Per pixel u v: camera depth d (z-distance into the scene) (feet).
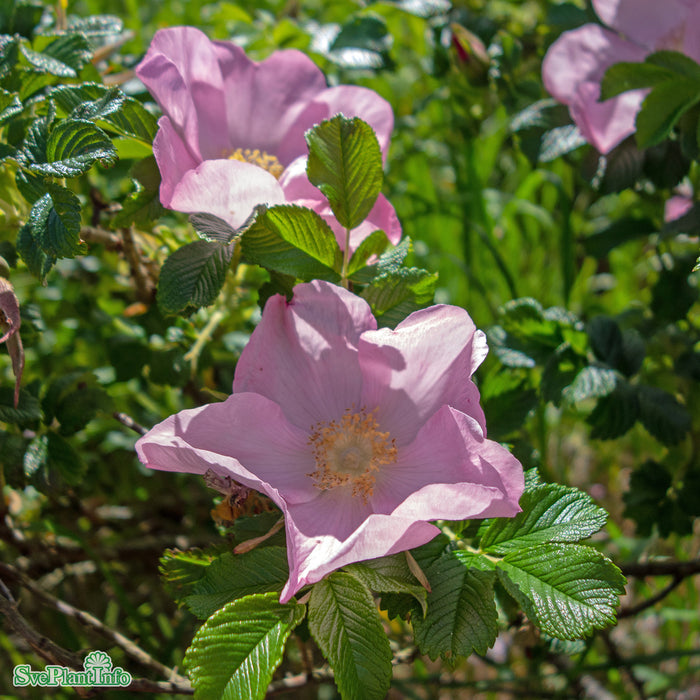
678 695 1.66
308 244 1.14
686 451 1.44
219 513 1.10
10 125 1.24
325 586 1.05
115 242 1.37
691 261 1.48
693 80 1.26
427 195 1.93
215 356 1.49
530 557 1.06
